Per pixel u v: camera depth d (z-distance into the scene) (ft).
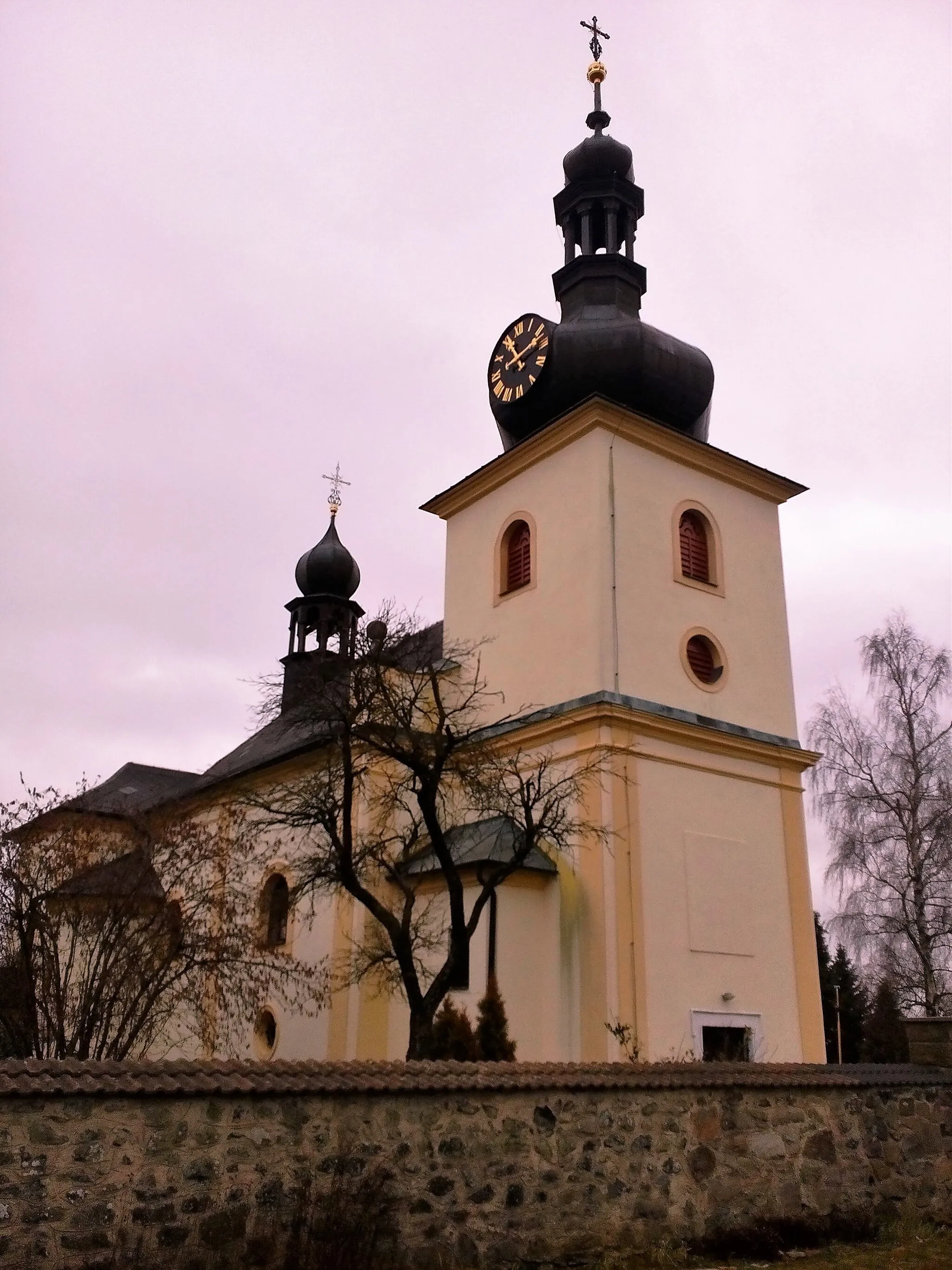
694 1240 35.22
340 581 131.85
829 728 111.75
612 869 62.44
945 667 108.37
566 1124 33.94
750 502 81.10
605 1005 59.98
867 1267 34.65
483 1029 58.08
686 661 71.82
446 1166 31.40
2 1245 25.14
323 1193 29.30
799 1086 39.32
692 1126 36.50
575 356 76.59
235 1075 29.40
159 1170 27.32
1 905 51.49
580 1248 33.01
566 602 71.61
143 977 54.03
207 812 78.28
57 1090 26.30
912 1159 41.75
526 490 78.33
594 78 94.58
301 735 91.25
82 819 57.06
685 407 78.02
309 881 61.57
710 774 69.62
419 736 59.00
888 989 110.83
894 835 106.01
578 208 86.07
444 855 54.13
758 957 67.51
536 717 69.87
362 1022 68.85
